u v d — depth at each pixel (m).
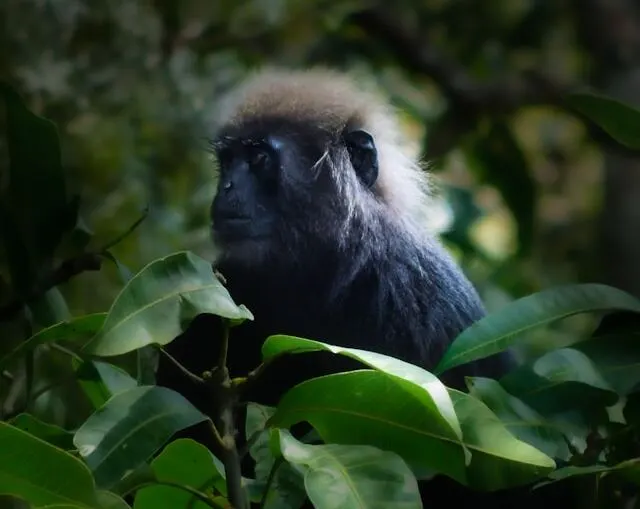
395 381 5.19
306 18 14.30
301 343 5.20
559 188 20.89
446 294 8.55
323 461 4.97
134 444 5.02
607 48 16.39
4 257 8.62
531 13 17.12
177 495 5.56
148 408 5.10
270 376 8.08
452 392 5.29
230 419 5.28
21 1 10.84
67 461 4.80
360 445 5.11
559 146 20.44
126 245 11.63
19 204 7.32
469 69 17.08
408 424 5.29
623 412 6.14
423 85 16.88
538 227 18.34
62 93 11.31
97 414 5.06
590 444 6.13
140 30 12.00
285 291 8.27
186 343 8.16
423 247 8.66
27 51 10.95
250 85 9.07
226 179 8.41
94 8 11.65
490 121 15.97
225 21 13.42
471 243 12.76
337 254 8.28
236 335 8.16
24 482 4.85
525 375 6.16
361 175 8.64
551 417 6.04
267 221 8.28
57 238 7.42
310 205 8.30
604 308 6.26
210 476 5.51
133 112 12.00
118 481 4.95
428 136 15.79
